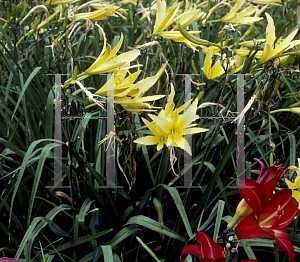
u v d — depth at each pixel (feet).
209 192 3.23
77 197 3.34
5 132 3.85
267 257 3.76
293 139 3.90
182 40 3.32
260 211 1.95
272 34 3.16
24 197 3.90
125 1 5.45
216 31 5.72
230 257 2.00
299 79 5.97
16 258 2.56
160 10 3.23
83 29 5.61
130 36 6.07
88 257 3.08
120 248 3.52
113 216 3.56
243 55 3.77
